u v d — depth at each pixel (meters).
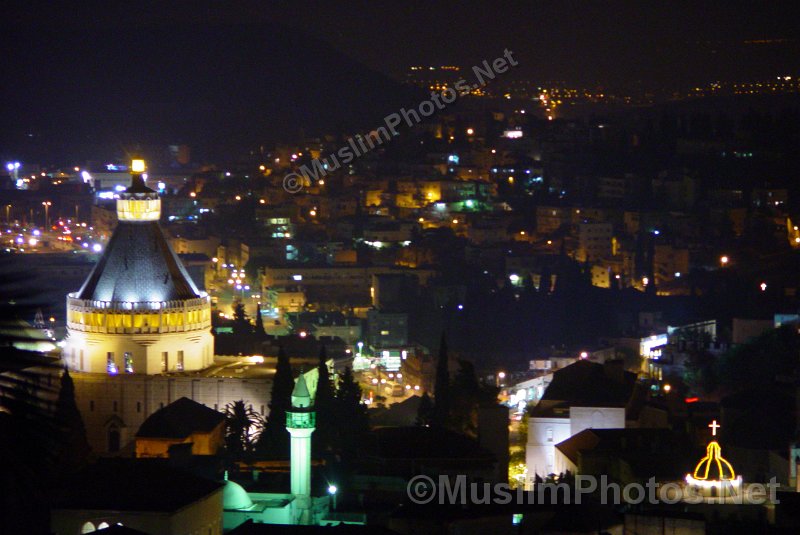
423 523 139.00
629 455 176.88
